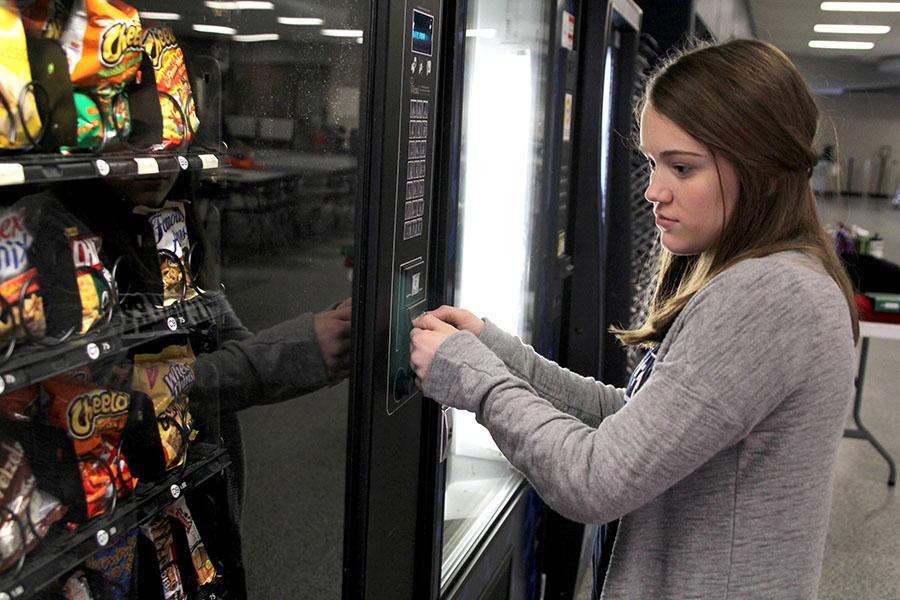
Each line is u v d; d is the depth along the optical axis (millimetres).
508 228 2191
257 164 1274
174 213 1214
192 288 1264
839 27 6102
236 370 1309
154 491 1153
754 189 1126
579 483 1108
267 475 1346
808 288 1074
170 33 1150
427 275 1499
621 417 1126
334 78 1227
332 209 1262
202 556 1333
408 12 1284
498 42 2012
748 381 1059
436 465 1584
